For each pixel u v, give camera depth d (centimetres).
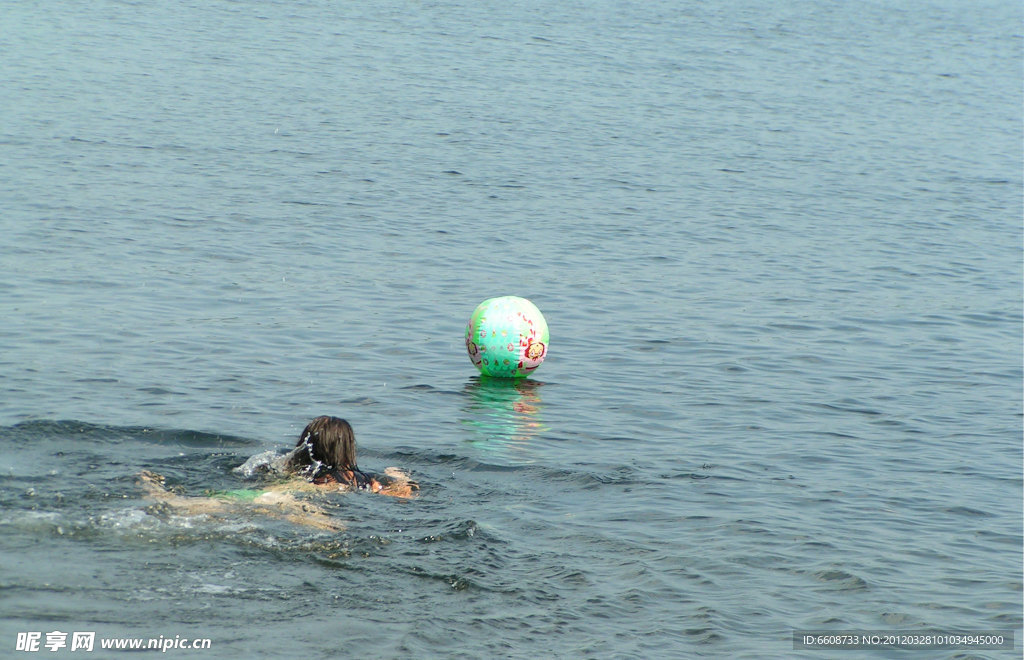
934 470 3406
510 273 6091
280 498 2780
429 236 6856
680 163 10038
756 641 2223
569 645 2152
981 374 4609
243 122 10369
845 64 17862
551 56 16325
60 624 2067
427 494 2969
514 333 4250
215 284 5425
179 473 2978
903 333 5250
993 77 17538
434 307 5316
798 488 3188
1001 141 12375
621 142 10856
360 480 2973
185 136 9506
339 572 2389
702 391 4206
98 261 5669
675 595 2420
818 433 3747
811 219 8125
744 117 12850
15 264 5469
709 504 3017
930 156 11244
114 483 2830
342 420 3016
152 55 13862
